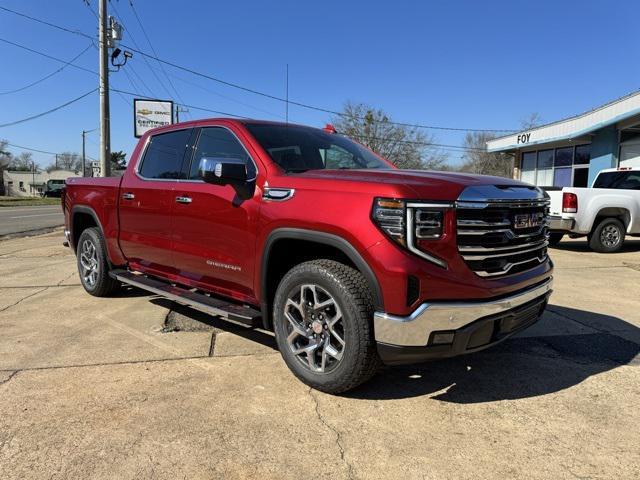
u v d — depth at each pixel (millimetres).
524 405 3205
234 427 2879
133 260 5160
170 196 4383
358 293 3006
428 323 2844
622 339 4500
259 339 4375
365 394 3320
